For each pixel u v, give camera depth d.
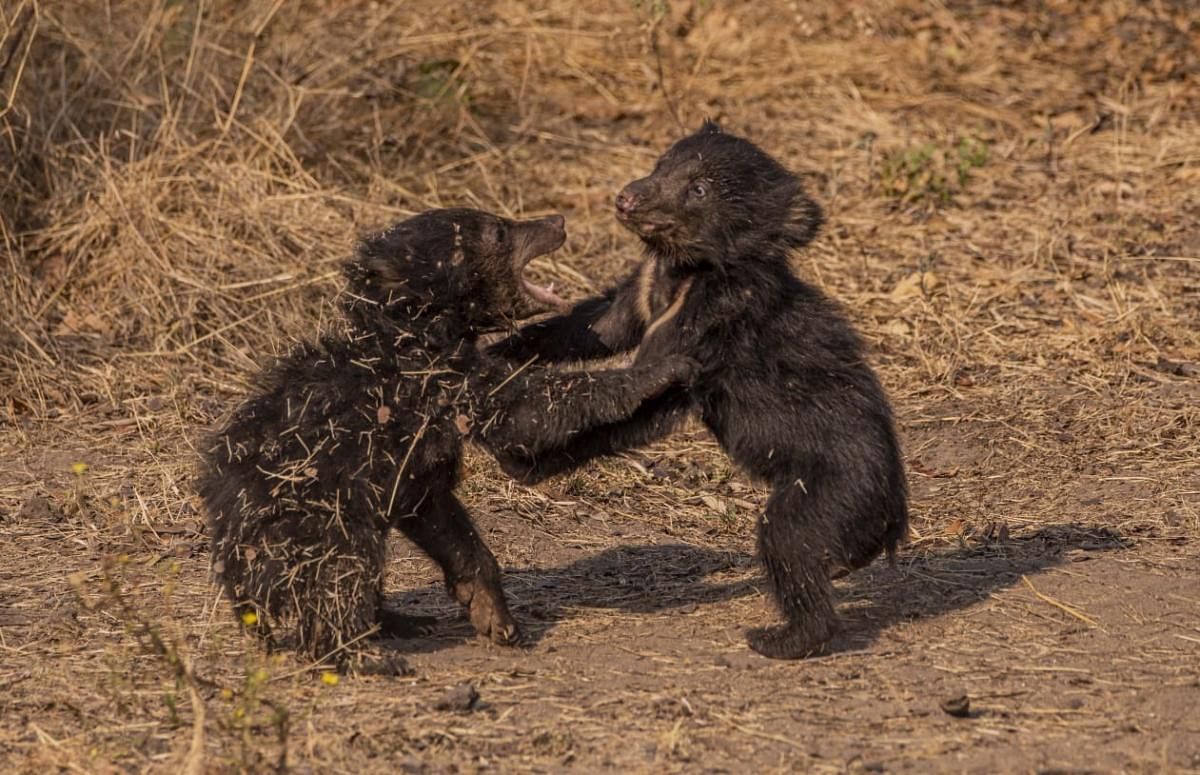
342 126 20.27
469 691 8.86
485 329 10.84
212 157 18.19
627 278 11.39
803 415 10.25
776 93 23.38
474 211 10.76
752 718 8.68
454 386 9.80
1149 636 9.95
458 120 21.53
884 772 8.01
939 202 19.64
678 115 22.33
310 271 16.81
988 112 22.69
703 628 10.34
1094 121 22.14
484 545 10.13
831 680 9.30
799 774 7.97
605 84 23.58
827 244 18.56
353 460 9.47
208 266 16.69
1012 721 8.63
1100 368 15.43
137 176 17.47
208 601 10.62
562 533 12.49
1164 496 12.76
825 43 25.17
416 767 8.03
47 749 8.18
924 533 12.39
